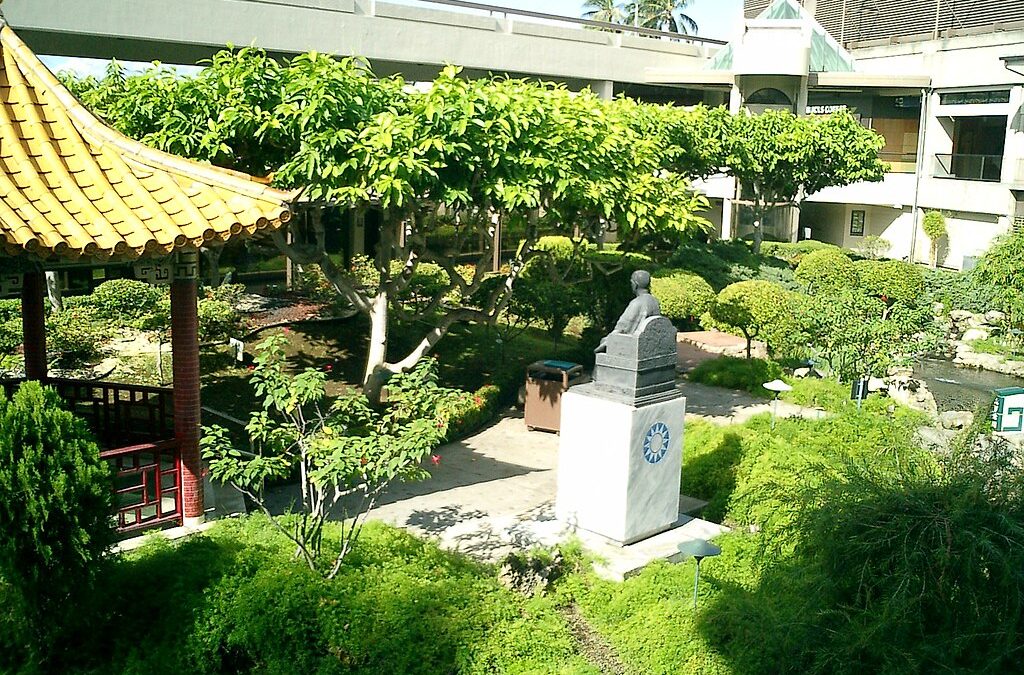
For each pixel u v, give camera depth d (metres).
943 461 7.13
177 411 9.08
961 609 6.26
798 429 13.05
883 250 34.75
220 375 15.14
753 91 33.00
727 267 23.91
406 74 27.98
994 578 6.22
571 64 30.34
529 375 14.54
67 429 6.73
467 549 9.59
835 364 16.23
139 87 12.56
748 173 27.67
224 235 8.20
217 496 10.38
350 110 11.97
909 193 34.22
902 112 34.97
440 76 12.17
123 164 8.66
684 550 8.36
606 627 8.44
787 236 34.09
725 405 15.85
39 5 19.34
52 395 6.78
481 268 14.56
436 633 7.34
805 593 6.98
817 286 23.16
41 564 6.57
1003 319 22.50
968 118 33.69
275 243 13.30
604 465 9.92
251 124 12.08
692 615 8.35
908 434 9.15
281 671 6.99
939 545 6.35
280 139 12.21
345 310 19.05
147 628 7.19
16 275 8.30
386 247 13.96
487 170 12.27
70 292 8.80
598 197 12.66
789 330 17.38
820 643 6.52
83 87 17.25
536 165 12.19
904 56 34.31
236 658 7.27
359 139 11.59
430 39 26.25
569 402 10.19
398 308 17.22
